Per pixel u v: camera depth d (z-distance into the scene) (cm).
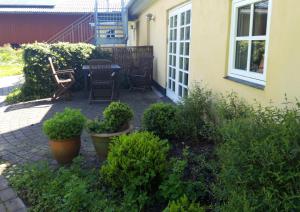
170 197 258
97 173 323
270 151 170
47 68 781
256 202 166
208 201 252
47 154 397
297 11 264
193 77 546
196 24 522
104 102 733
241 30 387
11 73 1361
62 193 279
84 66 804
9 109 667
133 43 1470
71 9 2258
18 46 2288
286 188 163
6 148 422
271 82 306
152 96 802
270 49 306
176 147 371
